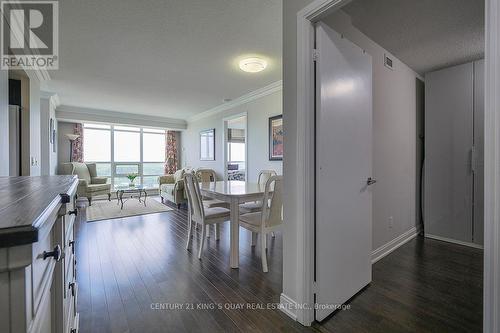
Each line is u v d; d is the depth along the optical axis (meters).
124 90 4.55
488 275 0.91
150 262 2.52
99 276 2.21
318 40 1.56
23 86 3.05
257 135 4.74
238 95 4.89
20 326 0.45
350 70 1.81
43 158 4.64
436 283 2.11
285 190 1.73
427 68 3.23
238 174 8.16
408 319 1.64
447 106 3.17
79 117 5.99
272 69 3.50
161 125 7.21
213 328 1.55
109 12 2.15
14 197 0.74
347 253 1.82
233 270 2.35
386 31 2.36
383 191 2.71
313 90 1.58
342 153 1.75
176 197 5.27
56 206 0.70
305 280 1.58
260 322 1.61
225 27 2.41
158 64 3.31
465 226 3.04
